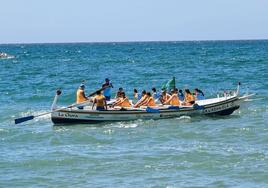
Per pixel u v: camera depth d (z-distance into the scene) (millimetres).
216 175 30703
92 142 41125
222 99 55250
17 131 46469
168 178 30375
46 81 100125
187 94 54156
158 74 110750
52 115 48562
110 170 32281
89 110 48875
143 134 43812
